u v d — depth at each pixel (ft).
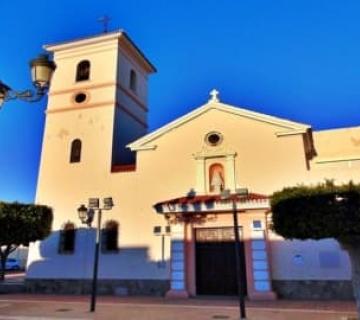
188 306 46.91
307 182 58.39
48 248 68.54
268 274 53.83
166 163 66.23
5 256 70.23
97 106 75.56
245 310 42.60
